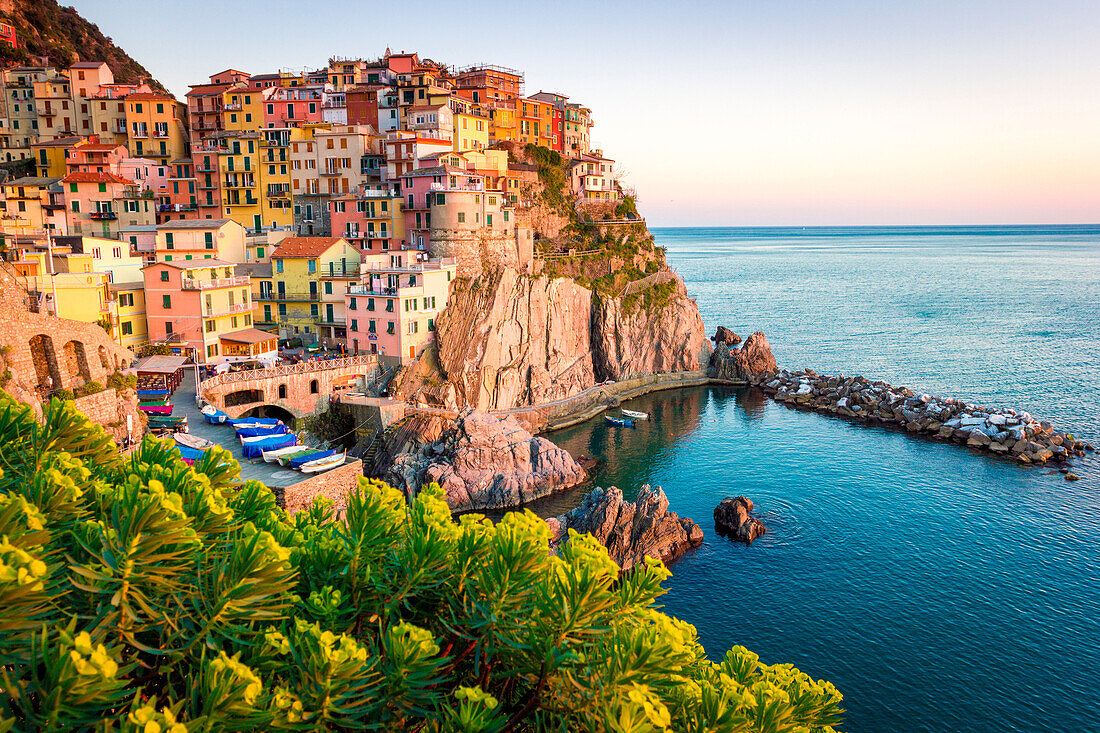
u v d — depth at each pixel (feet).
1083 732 134.00
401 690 33.91
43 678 28.19
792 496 237.86
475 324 309.83
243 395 251.60
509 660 39.81
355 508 42.93
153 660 36.83
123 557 33.09
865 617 167.73
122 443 173.47
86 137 428.15
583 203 426.10
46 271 244.22
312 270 315.99
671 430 318.65
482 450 239.09
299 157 374.43
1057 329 547.90
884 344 499.10
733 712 37.27
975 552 198.39
